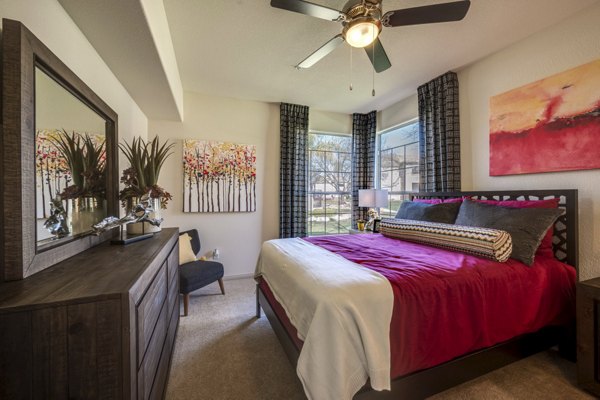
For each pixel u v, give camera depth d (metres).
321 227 4.00
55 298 0.71
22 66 0.83
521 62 2.12
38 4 1.03
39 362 0.70
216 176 3.31
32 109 0.88
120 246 1.41
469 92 2.56
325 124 3.92
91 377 0.74
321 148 4.00
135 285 0.83
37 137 0.94
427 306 1.23
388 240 2.36
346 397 1.01
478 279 1.37
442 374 1.28
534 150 2.04
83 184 1.31
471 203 2.16
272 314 1.88
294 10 1.44
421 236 2.13
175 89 2.41
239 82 2.91
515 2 1.68
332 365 1.02
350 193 4.16
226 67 2.56
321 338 1.07
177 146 3.18
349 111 3.93
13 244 0.82
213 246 3.36
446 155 2.67
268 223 3.62
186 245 2.73
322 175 4.00
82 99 1.29
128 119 2.23
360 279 1.24
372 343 1.06
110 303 0.75
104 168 1.56
